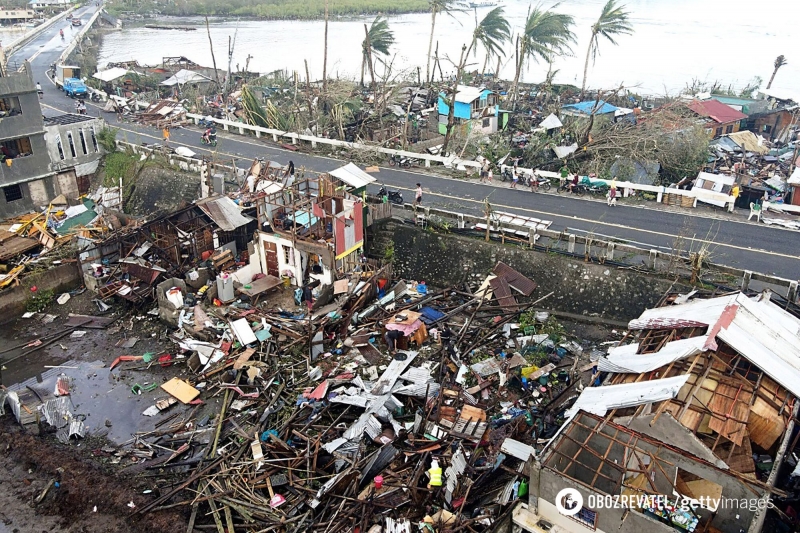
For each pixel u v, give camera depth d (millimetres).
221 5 176250
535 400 26719
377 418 25016
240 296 34406
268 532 20688
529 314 32781
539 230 35125
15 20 152375
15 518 22156
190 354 30922
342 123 59875
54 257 38438
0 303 34438
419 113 68000
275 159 51844
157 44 129250
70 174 48906
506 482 21812
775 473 18484
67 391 28625
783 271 31938
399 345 30469
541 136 53719
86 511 22281
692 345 22344
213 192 44500
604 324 32562
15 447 25344
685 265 31766
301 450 23875
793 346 23094
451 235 36906
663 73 101875
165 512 21922
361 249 36312
